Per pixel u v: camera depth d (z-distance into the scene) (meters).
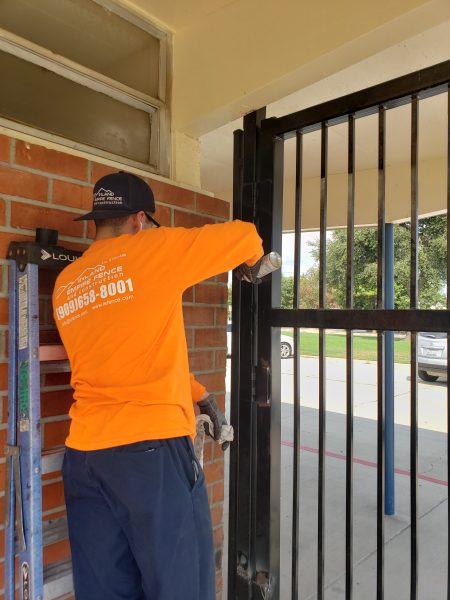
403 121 2.76
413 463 1.58
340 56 1.70
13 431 1.47
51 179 1.71
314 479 4.36
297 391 1.95
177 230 1.44
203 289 2.22
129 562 1.34
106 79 2.00
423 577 2.77
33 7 1.79
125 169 1.95
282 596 2.57
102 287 1.39
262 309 2.04
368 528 3.37
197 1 2.00
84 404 1.37
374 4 1.57
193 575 1.29
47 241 1.54
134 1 2.03
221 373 2.29
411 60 2.20
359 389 10.05
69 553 1.72
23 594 1.41
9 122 1.68
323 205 1.86
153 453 1.29
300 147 1.94
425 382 10.39
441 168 3.48
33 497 1.42
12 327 1.50
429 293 11.77
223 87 2.03
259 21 1.91
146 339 1.36
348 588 1.75
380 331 1.68
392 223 3.63
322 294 1.86
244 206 2.10
